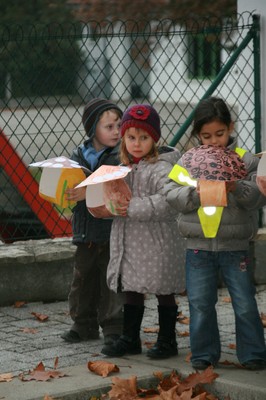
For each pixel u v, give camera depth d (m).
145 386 12.21
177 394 11.84
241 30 18.33
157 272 12.80
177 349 13.32
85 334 14.23
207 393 11.93
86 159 13.89
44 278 16.55
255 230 12.58
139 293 13.20
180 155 13.22
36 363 13.06
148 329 14.67
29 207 17.83
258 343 12.45
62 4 53.09
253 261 17.61
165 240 12.86
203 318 12.42
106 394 11.91
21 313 15.92
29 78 19.73
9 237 17.69
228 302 16.50
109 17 38.59
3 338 14.44
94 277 14.13
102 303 13.97
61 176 12.94
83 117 13.94
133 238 12.90
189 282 12.50
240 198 12.09
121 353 13.20
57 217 17.92
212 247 12.34
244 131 18.25
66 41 19.17
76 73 19.28
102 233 13.84
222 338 14.20
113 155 13.83
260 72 17.89
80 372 12.45
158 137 12.97
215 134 12.10
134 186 12.90
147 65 25.27
